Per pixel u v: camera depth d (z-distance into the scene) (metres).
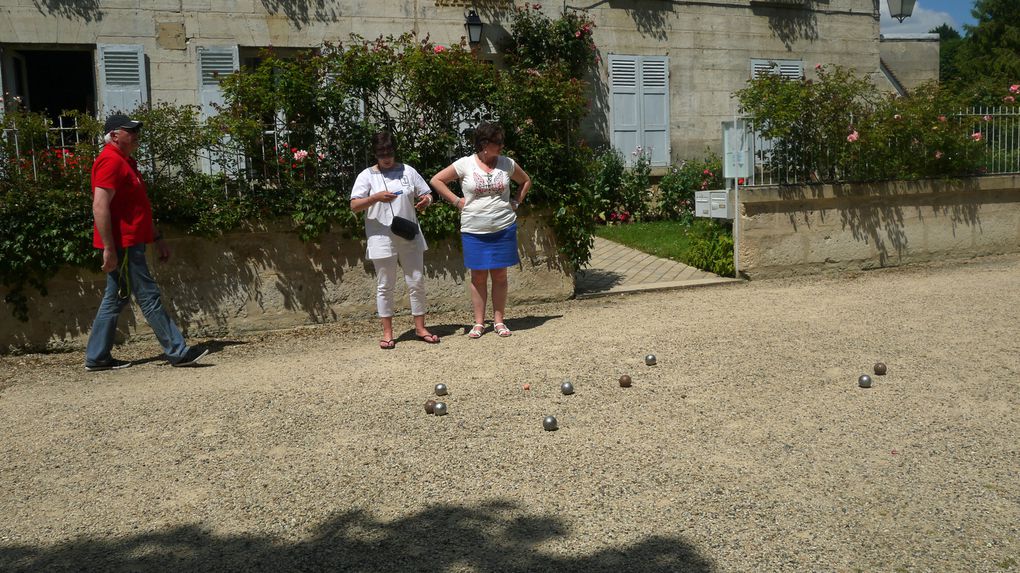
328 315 8.31
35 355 7.38
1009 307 7.88
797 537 3.34
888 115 10.70
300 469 4.23
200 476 4.19
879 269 10.91
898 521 3.47
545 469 4.12
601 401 5.23
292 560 3.26
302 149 8.08
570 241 9.20
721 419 4.82
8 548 3.46
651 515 3.57
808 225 10.49
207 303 7.86
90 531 3.60
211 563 3.26
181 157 7.62
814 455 4.22
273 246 8.05
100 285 7.54
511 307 9.03
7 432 5.04
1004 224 11.63
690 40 16.45
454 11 14.39
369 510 3.71
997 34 43.12
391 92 8.48
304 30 13.34
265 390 5.77
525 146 8.83
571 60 15.19
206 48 12.78
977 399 5.09
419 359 6.57
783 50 17.25
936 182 11.05
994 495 3.70
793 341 6.74
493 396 5.41
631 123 16.16
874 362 6.04
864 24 17.92
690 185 15.91
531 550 3.29
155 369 6.68
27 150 7.29
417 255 7.18
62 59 13.79
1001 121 11.46
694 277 10.52
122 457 4.52
